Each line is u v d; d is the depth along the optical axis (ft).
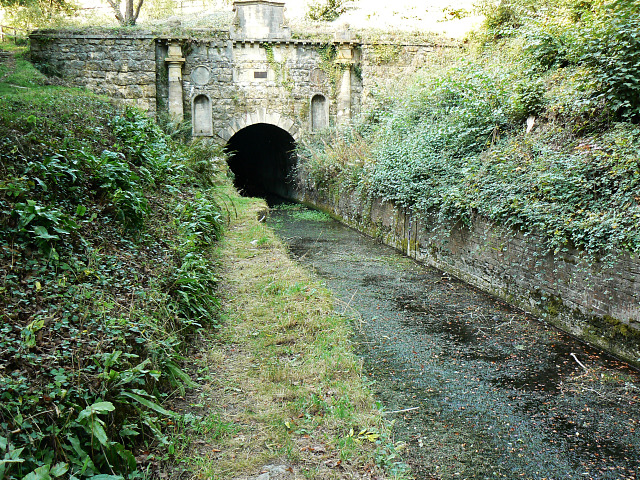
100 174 18.92
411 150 39.45
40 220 14.10
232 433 11.37
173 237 20.84
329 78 66.85
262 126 77.97
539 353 20.07
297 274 23.58
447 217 31.35
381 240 42.34
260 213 39.01
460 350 20.30
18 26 81.00
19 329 10.61
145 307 13.94
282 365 14.92
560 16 34.94
